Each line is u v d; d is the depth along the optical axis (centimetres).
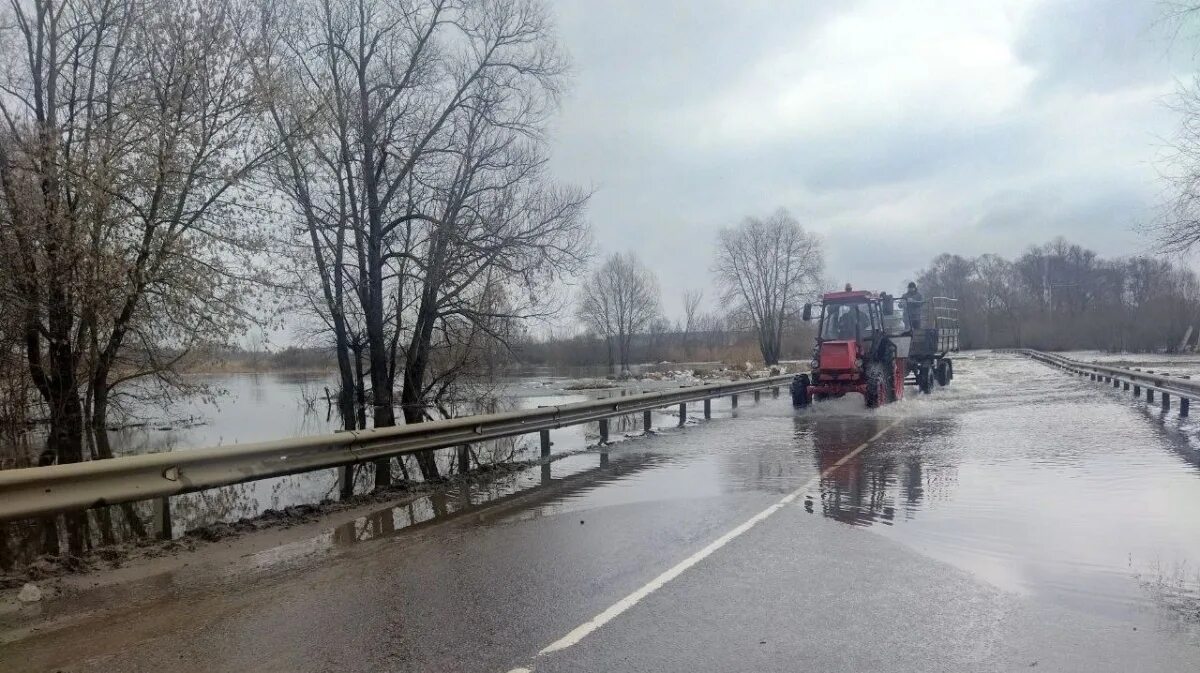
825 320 2348
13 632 515
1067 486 955
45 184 1388
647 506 902
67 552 717
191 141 1490
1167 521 768
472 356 2336
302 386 4988
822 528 770
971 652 456
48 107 1575
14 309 1391
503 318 2195
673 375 5694
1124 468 1077
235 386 5184
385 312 2166
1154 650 456
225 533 783
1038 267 11644
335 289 2075
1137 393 2400
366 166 1978
